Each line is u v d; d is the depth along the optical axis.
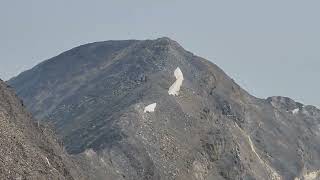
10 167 187.38
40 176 197.38
